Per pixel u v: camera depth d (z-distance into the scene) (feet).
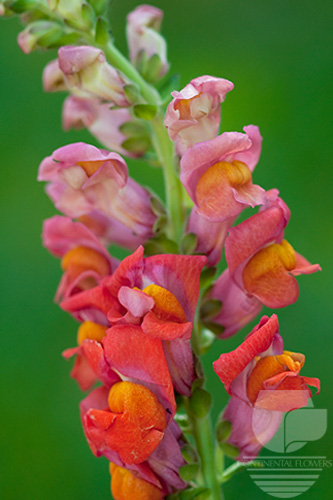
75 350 1.81
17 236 2.48
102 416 1.73
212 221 1.76
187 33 2.59
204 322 1.86
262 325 1.76
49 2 1.84
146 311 1.73
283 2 2.57
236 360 1.74
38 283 2.45
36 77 2.55
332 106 2.47
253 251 1.78
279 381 1.74
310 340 2.35
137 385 1.74
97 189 1.85
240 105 2.48
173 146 1.87
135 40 1.90
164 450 1.79
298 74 2.51
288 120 2.47
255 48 2.55
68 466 2.33
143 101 1.86
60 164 1.81
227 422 1.82
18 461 2.34
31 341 2.42
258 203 1.76
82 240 1.89
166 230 1.87
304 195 2.42
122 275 1.75
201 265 1.75
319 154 2.44
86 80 1.84
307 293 2.37
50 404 2.38
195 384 1.80
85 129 2.53
